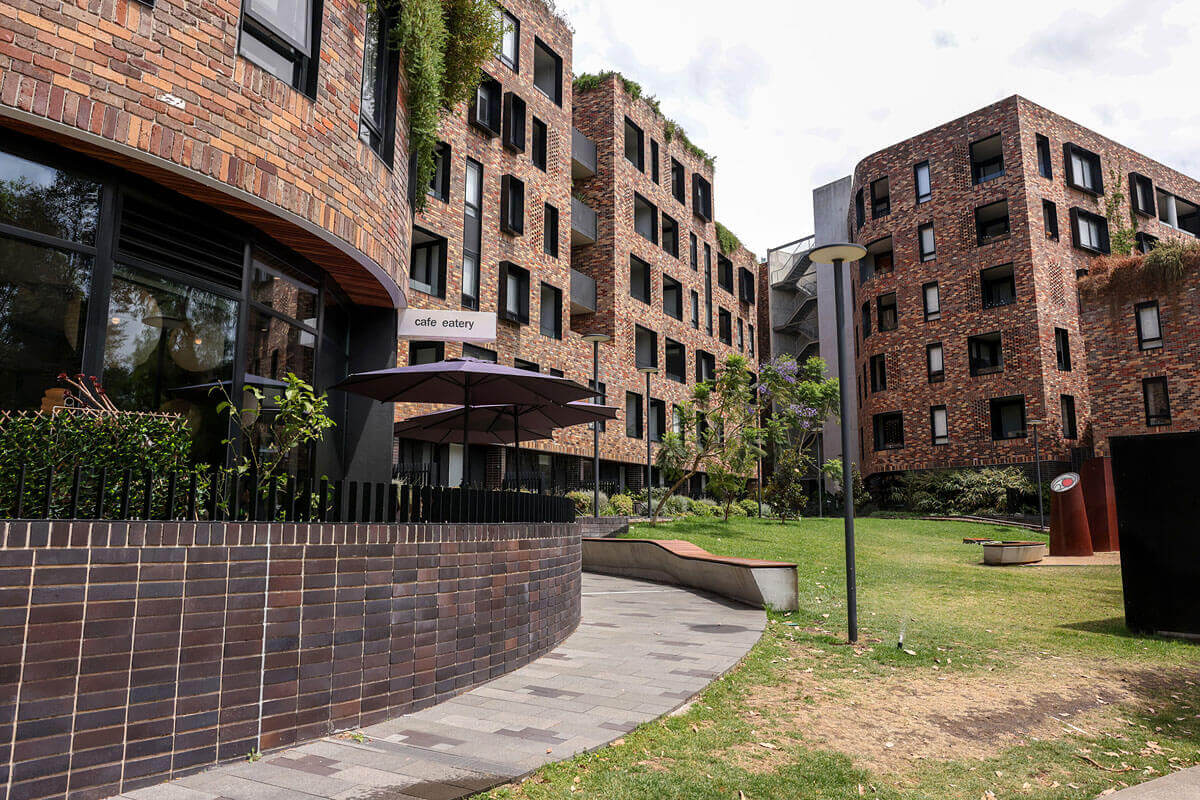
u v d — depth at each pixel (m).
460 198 21.28
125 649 4.09
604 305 29.78
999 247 33.66
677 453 24.67
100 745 3.95
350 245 8.46
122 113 6.11
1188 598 9.27
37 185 6.29
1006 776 4.81
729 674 7.29
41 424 4.58
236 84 6.98
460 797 4.10
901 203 37.66
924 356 35.75
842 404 9.50
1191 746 5.46
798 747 5.24
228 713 4.55
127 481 4.25
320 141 7.91
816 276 48.22
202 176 6.68
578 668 7.40
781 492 29.81
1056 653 8.44
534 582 7.92
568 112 27.38
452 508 6.70
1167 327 26.84
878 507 37.22
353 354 10.95
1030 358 32.16
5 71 5.49
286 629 4.91
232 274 7.97
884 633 9.52
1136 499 9.80
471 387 9.62
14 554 3.71
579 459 26.95
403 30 9.93
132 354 6.96
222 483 5.49
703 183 38.62
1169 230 38.56
